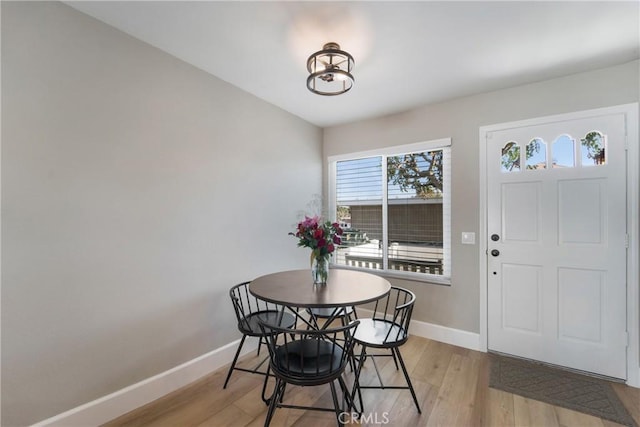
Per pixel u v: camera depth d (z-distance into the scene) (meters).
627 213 2.06
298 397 1.93
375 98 2.72
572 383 2.06
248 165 2.62
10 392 1.37
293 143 3.16
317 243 2.01
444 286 2.78
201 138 2.22
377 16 1.59
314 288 1.92
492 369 2.26
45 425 1.45
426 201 3.00
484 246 2.58
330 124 3.51
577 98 2.21
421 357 2.46
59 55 1.51
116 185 1.73
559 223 2.29
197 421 1.69
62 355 1.52
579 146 2.21
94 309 1.64
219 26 1.70
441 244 2.91
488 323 2.56
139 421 1.68
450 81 2.37
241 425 1.66
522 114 2.42
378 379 2.12
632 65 2.04
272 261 2.88
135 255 1.82
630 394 1.93
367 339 1.82
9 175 1.36
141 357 1.84
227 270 2.42
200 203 2.21
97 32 1.65
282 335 2.86
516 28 1.69
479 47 1.88
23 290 1.40
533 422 1.68
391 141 3.13
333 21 1.64
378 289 1.90
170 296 2.01
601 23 1.63
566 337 2.25
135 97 1.82
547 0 1.46
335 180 3.66
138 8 1.55
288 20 1.64
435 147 2.83
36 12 1.43
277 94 2.66
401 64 2.10
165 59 1.98
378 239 3.33
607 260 2.12
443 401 1.87
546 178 2.33
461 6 1.51
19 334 1.39
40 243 1.45
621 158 2.07
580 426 1.64
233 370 2.24
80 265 1.58
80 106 1.58
